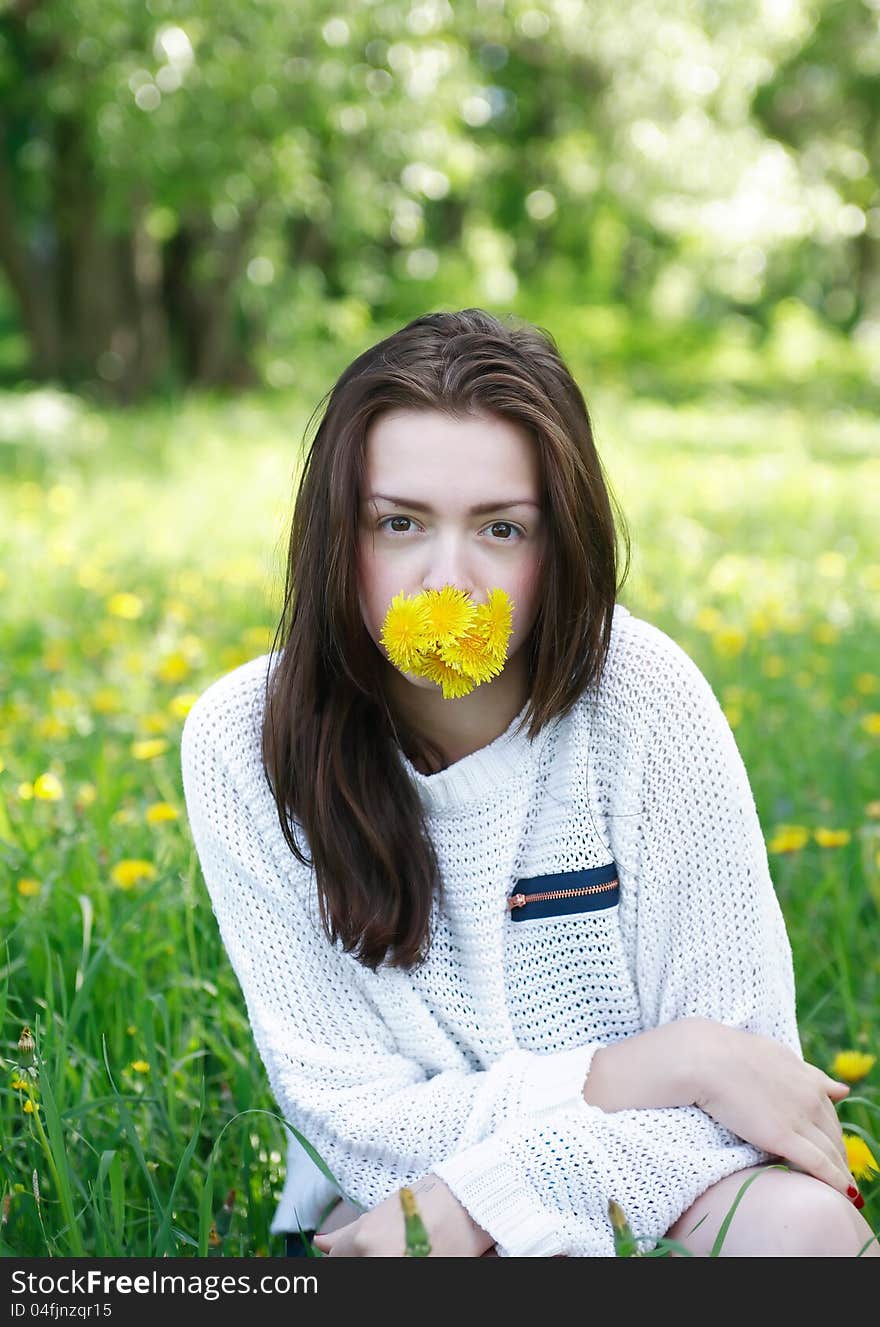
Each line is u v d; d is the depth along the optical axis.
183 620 4.80
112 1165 1.65
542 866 1.69
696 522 8.20
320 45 12.48
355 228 15.23
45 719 3.56
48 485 9.10
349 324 17.28
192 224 16.19
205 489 9.20
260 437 12.18
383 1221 1.51
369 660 1.60
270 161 12.95
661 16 16.41
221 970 2.30
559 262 22.91
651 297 24.92
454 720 1.66
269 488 9.21
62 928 2.33
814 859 2.79
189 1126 2.05
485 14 15.43
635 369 20.75
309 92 12.61
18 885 2.47
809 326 24.61
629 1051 1.59
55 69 13.78
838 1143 1.59
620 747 1.68
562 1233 1.49
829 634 4.75
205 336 17.06
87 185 15.65
